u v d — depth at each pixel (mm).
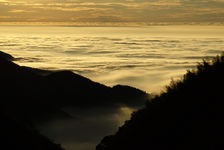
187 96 10648
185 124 9453
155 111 11555
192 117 9477
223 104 9117
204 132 8617
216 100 9422
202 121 9016
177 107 10562
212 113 9039
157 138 9992
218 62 11219
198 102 9867
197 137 8641
